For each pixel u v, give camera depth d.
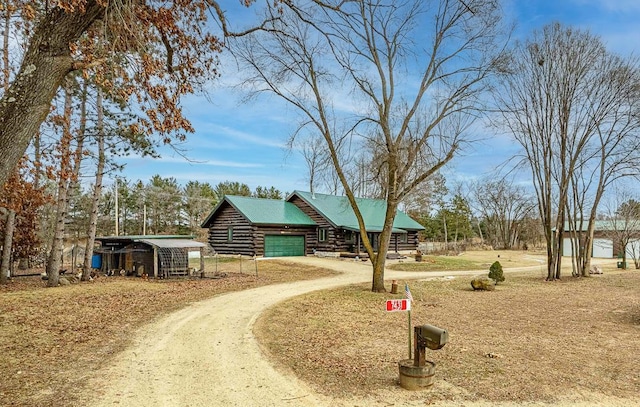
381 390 5.98
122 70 5.92
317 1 7.22
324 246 34.12
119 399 5.58
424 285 19.30
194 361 7.33
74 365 6.99
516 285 19.94
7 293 13.75
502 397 5.75
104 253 22.27
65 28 4.86
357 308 12.96
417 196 35.53
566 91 22.12
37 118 4.73
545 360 7.51
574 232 24.48
